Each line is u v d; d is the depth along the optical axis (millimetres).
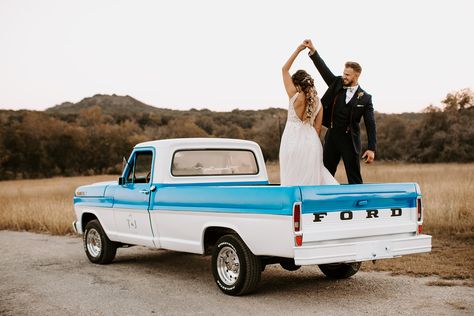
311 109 7004
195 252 7273
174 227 7574
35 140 72000
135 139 80312
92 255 9648
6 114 98750
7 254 10992
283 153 7086
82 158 74562
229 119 117688
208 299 6648
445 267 7977
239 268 6578
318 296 6637
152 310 6191
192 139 8297
